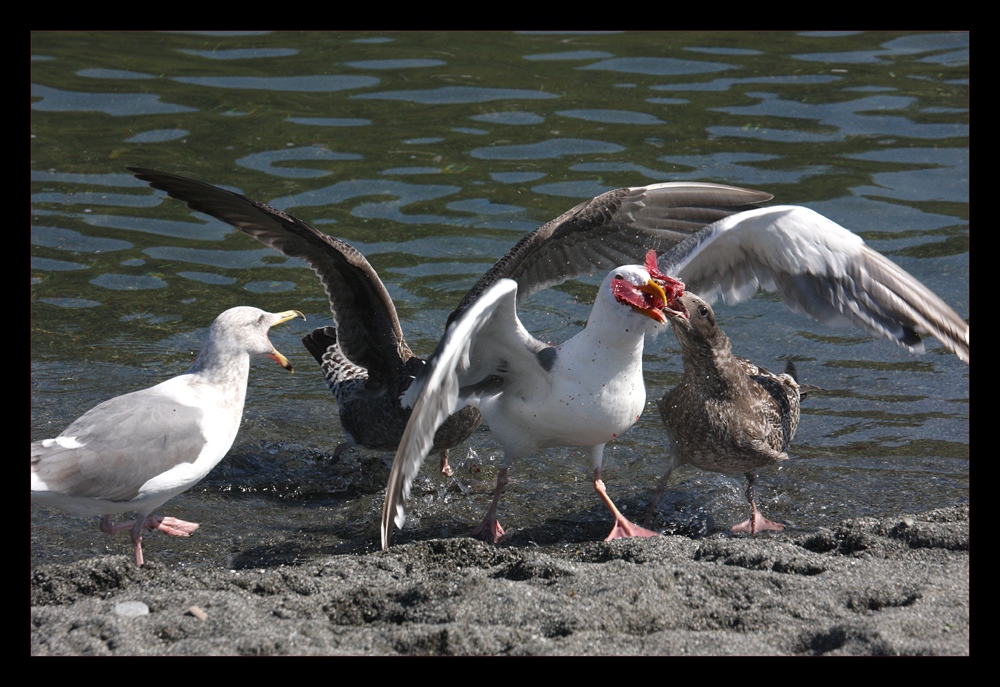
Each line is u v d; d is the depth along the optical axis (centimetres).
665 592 771
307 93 1962
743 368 1043
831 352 1326
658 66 2077
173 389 949
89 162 1694
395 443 1127
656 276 930
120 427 901
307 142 1772
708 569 810
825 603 759
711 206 1176
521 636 718
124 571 835
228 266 1495
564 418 955
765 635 722
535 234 1134
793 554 838
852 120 1838
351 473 1130
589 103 1914
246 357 984
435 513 1053
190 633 726
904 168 1670
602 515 1041
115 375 1246
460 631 717
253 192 1602
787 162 1689
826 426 1177
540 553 869
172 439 913
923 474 1078
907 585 779
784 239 996
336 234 1505
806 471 1098
